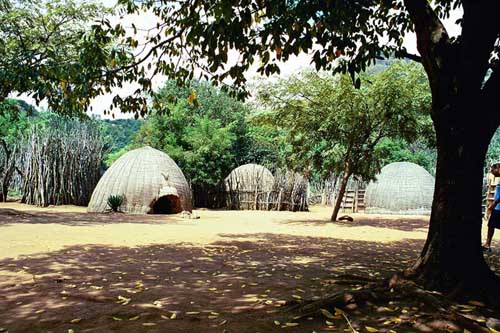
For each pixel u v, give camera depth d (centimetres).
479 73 480
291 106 1641
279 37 538
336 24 537
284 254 858
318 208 3200
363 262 771
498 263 780
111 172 2127
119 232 1198
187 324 396
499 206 904
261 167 2959
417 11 503
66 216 1694
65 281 579
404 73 1536
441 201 495
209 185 3011
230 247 949
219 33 507
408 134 1562
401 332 370
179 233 1221
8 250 832
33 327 387
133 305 461
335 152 1658
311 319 410
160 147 3059
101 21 623
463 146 482
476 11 477
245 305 462
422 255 511
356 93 1487
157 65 687
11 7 1566
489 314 417
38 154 2286
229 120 3750
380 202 2541
